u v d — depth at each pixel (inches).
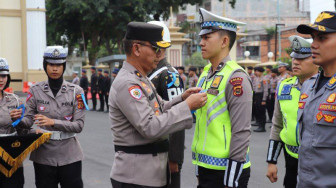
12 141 146.4
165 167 107.7
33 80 1019.3
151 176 103.4
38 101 154.1
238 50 1774.1
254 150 319.9
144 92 103.2
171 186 142.3
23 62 1021.8
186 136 389.4
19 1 1025.5
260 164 269.6
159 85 139.8
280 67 434.9
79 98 155.8
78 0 1152.8
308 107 92.2
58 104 153.6
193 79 573.6
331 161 86.2
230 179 106.9
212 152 111.7
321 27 85.9
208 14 113.6
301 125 95.1
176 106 101.3
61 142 150.9
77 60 1530.5
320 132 87.9
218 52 114.8
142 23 104.0
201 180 117.6
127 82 100.7
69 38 1435.8
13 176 155.3
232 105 108.3
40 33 1029.8
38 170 150.9
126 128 103.5
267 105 506.0
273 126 146.8
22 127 157.2
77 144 156.3
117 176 104.9
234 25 116.0
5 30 1013.2
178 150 140.1
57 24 1307.8
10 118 159.3
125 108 99.7
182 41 833.5
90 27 1291.8
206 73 123.0
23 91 995.9
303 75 135.9
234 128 107.7
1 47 1010.7
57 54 151.3
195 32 1635.1
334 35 86.5
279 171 249.4
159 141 105.8
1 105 160.2
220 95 110.9
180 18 1732.3
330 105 86.3
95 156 295.0
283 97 140.2
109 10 1176.8
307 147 90.8
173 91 139.1
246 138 107.0
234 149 107.0
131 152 103.5
